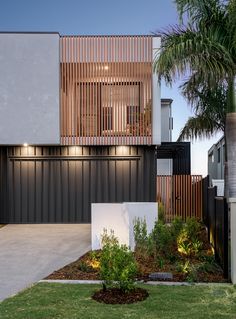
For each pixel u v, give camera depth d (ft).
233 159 31.58
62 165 45.93
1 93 42.60
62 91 43.60
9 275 21.89
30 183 45.96
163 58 29.27
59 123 42.80
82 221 45.68
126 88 43.83
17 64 42.68
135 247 25.43
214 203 26.09
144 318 14.11
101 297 16.66
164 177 46.78
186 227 28.71
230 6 29.25
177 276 20.58
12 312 14.87
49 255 27.09
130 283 17.11
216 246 24.44
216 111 40.60
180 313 14.66
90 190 45.70
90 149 45.68
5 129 42.60
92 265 22.94
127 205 26.99
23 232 38.24
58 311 14.92
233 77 29.84
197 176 46.62
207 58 28.37
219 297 16.79
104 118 43.88
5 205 46.01
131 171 45.50
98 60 43.32
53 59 42.68
